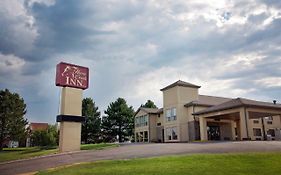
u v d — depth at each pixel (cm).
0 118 4631
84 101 5681
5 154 2586
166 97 4238
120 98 5975
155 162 1367
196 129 3697
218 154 1498
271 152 1515
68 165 1518
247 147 1755
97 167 1338
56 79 2320
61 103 2306
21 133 4766
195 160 1365
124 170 1210
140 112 5028
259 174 1104
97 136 5569
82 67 2453
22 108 4891
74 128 2280
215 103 3994
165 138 4150
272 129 4197
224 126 3756
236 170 1164
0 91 4803
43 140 4972
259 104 2828
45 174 1283
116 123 5766
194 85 4072
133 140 5800
